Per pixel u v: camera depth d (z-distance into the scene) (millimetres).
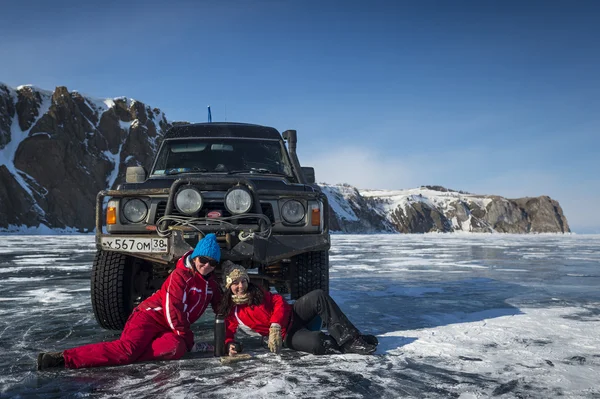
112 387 2639
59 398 2473
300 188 4285
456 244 26844
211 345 3463
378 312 5086
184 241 3641
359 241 32781
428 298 6125
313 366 3029
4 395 2521
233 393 2521
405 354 3332
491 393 2521
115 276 4047
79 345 3756
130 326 3188
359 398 2443
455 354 3320
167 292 3256
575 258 14078
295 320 3449
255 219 3887
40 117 75562
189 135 5395
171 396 2486
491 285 7453
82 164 72500
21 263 11828
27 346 3723
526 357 3240
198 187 3984
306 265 4176
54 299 6121
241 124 5680
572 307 5344
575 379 2760
